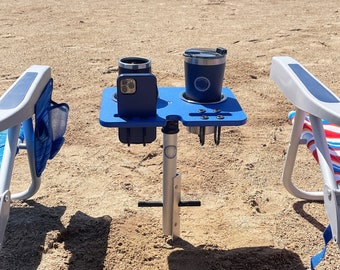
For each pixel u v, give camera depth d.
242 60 1.89
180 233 0.85
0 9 2.92
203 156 1.14
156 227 0.87
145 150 1.17
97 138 1.23
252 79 1.68
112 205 0.94
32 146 0.84
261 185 1.02
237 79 1.67
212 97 0.74
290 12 2.92
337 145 0.83
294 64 0.80
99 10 2.94
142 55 1.96
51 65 1.81
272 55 1.98
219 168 1.08
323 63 1.88
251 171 1.07
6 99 0.67
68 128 1.28
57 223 0.88
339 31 2.40
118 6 3.09
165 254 0.80
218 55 0.72
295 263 0.79
